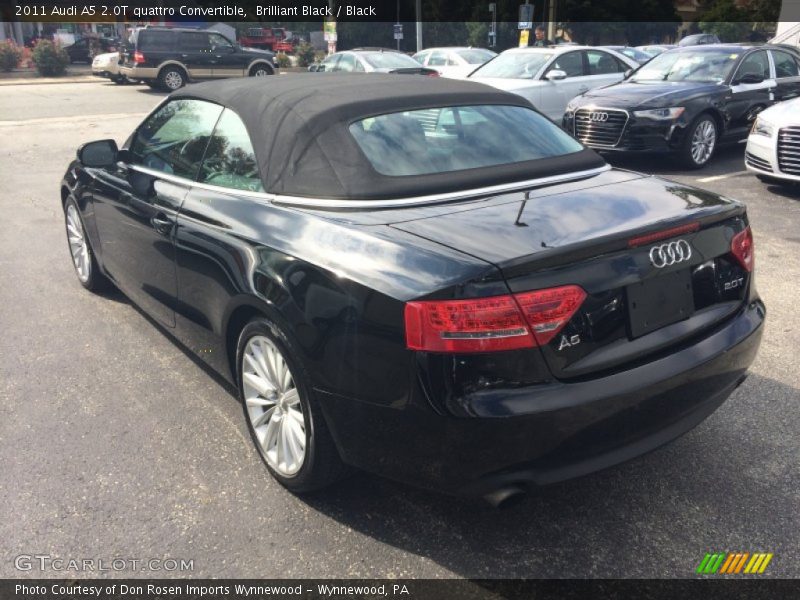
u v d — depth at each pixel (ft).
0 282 18.24
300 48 114.73
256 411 10.20
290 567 8.48
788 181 25.67
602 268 7.93
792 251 19.76
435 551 8.72
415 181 9.50
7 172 32.81
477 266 7.47
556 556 8.61
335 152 9.72
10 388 12.73
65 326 15.44
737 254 9.46
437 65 51.47
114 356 14.02
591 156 11.32
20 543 8.87
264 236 9.46
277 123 10.43
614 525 9.14
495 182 9.89
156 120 13.60
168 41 70.79
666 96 30.25
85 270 17.29
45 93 67.92
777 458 10.46
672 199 9.50
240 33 130.00
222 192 10.82
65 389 12.70
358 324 8.00
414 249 7.97
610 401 7.76
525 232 8.17
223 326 10.36
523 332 7.41
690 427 8.92
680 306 8.74
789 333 14.62
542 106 36.50
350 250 8.39
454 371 7.39
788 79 34.63
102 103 59.36
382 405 7.93
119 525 9.18
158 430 11.37
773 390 12.38
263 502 9.63
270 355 9.53
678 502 9.54
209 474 10.23
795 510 9.35
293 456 9.43
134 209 12.87
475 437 7.43
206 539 8.94
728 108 31.42
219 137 11.44
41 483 10.02
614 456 8.12
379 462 8.29
